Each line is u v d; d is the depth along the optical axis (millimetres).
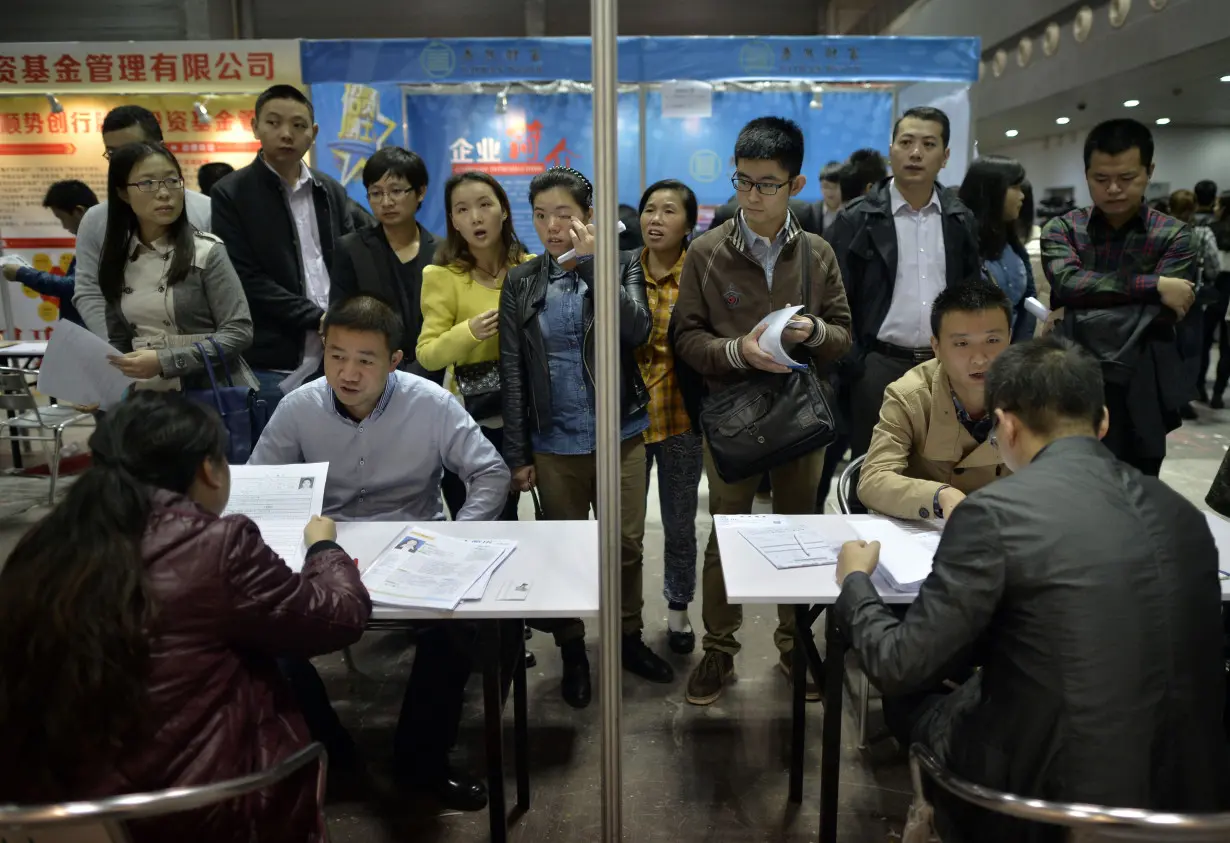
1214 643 1107
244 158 4781
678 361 2410
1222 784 1113
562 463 2324
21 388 3850
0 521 3895
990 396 1298
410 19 8000
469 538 1833
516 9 7992
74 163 4836
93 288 2512
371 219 3184
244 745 1182
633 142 5082
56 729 1042
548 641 2781
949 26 7555
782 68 4445
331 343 1881
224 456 1273
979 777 1198
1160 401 2305
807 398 2062
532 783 2055
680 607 2633
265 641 1231
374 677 2562
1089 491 1133
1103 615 1071
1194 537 1128
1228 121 9188
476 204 2361
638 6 8195
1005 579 1120
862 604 1369
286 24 7953
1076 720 1075
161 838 1107
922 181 2627
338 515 2107
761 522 1900
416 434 2057
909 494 1832
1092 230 2365
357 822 1925
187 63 4523
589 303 2238
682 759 2145
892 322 2680
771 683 2490
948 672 1179
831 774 1723
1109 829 955
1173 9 5598
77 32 7680
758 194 2082
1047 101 7676
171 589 1115
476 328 2312
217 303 2475
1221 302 5750
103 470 1144
